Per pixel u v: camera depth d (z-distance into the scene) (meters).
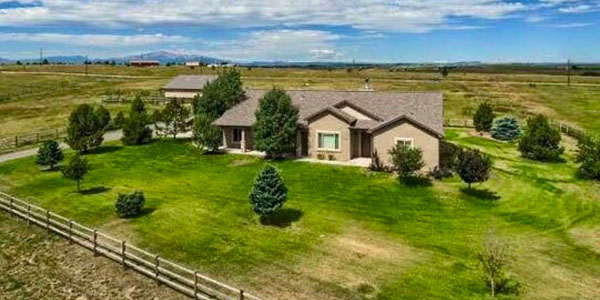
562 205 32.69
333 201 33.22
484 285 21.77
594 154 38.66
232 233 28.00
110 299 21.28
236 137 49.16
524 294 20.98
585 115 76.12
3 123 70.00
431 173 38.75
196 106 54.56
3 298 21.53
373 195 34.34
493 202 33.03
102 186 37.22
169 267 23.86
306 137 45.03
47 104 88.12
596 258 24.72
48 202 33.75
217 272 23.28
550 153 44.47
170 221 29.88
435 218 30.28
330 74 174.88
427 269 23.41
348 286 21.75
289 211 31.34
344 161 43.22
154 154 47.59
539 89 115.00
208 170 41.50
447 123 66.56
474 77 164.12
